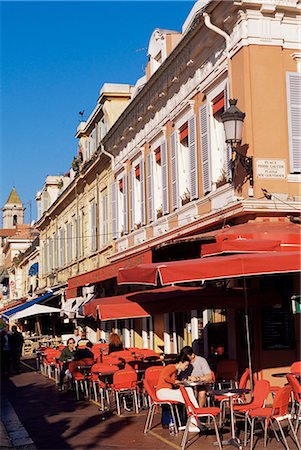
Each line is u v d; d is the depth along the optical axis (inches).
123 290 970.7
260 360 535.5
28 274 2236.7
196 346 677.3
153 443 407.8
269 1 553.3
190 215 682.2
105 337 1141.1
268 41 557.0
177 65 697.6
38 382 840.3
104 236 1112.8
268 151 544.7
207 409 384.2
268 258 379.6
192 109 677.3
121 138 949.2
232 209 546.3
